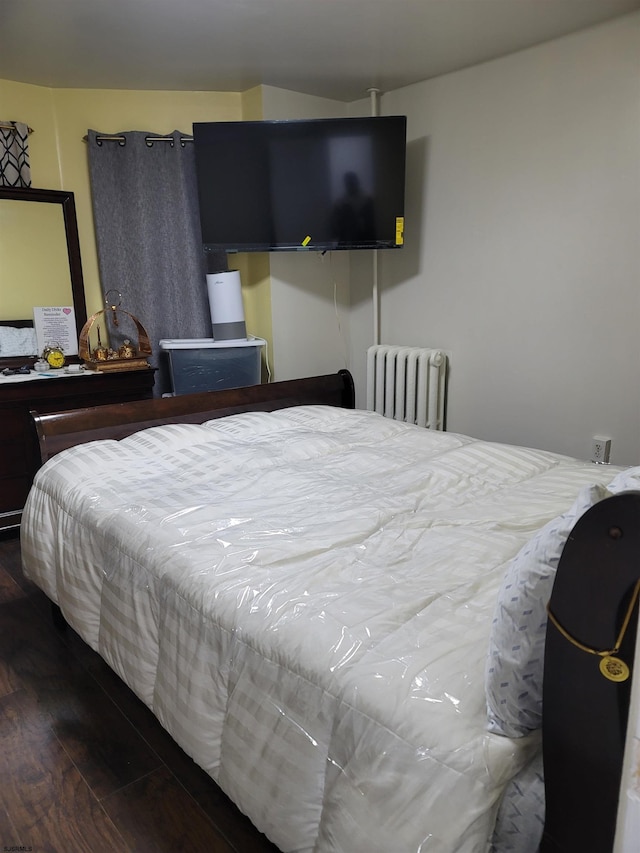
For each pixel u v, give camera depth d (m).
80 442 2.29
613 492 0.90
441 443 2.31
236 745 1.20
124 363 3.11
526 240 2.89
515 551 1.42
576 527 0.73
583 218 2.67
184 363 3.21
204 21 2.39
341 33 2.53
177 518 1.64
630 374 2.63
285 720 1.10
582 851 0.81
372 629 1.11
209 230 3.14
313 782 1.04
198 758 1.32
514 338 3.03
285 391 2.88
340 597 1.23
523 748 0.89
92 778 1.53
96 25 2.40
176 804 1.45
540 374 2.95
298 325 3.58
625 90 2.46
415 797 0.89
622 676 0.72
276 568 1.37
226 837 1.36
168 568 1.45
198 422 2.60
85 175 3.25
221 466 2.06
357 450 2.23
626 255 2.57
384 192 3.11
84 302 3.28
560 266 2.79
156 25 2.41
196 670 1.32
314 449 2.25
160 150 3.25
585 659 0.75
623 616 0.70
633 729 0.67
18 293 3.10
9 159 2.98
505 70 2.82
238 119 3.40
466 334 3.24
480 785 0.85
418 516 1.64
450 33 2.55
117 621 1.61
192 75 3.03
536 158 2.79
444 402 3.39
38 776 1.54
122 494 1.85
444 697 0.95
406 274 3.48
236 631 1.23
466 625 1.12
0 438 2.84
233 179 3.07
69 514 1.88
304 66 2.93
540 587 0.81
